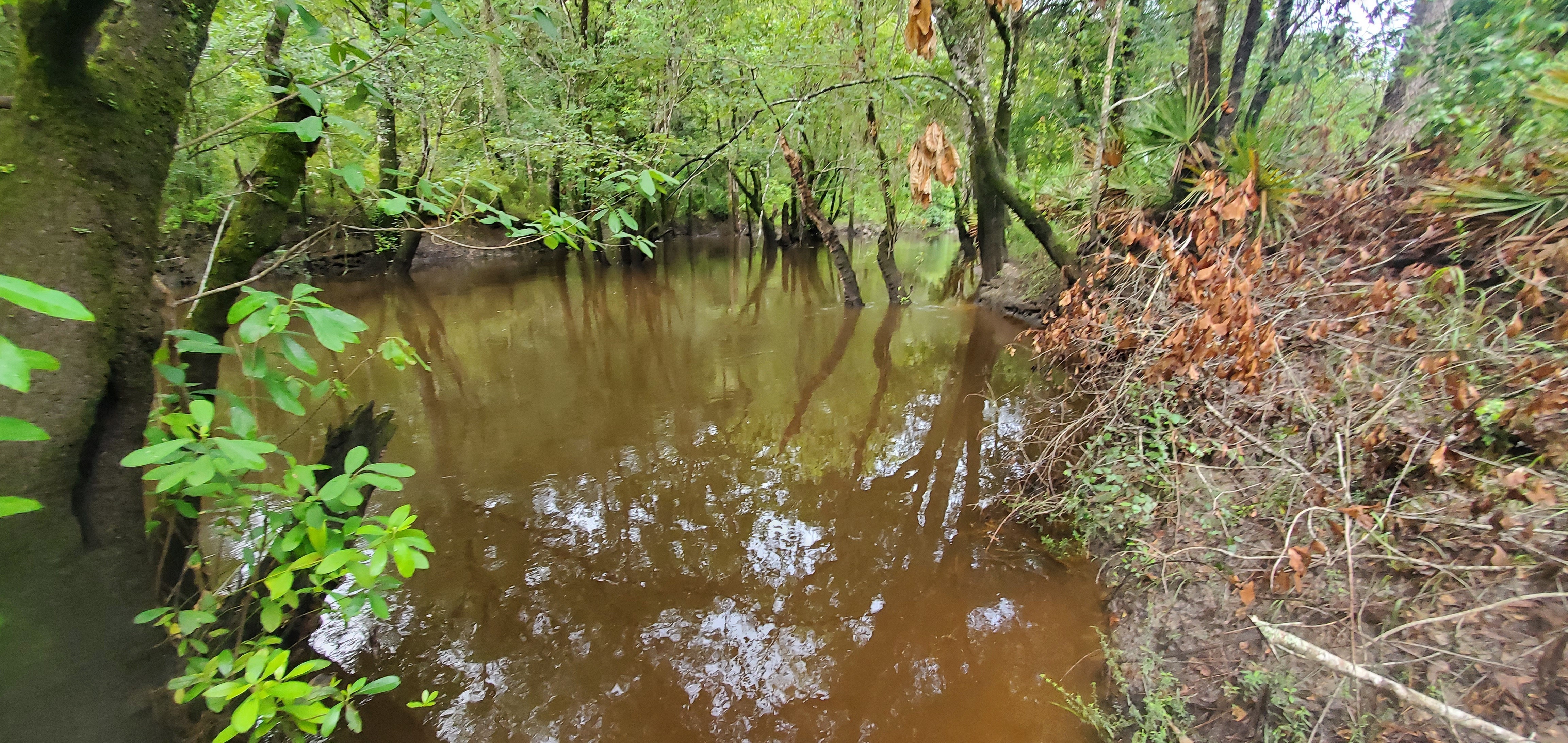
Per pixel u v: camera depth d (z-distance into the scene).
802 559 3.87
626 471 4.92
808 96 7.84
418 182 2.01
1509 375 2.73
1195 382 3.78
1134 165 6.52
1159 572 3.22
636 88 12.45
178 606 1.91
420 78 9.04
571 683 2.91
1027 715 2.73
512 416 5.96
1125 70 7.91
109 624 1.64
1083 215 7.78
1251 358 3.22
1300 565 2.46
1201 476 3.41
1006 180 7.35
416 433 5.50
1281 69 7.20
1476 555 2.49
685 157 10.20
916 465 5.16
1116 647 2.98
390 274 13.29
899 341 8.84
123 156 1.61
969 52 8.26
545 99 11.52
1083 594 3.41
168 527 2.13
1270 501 3.23
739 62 9.57
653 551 3.91
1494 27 4.86
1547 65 4.11
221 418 5.46
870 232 31.84
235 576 2.70
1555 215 3.21
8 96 1.49
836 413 6.25
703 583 3.63
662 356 8.19
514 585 3.54
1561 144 3.55
